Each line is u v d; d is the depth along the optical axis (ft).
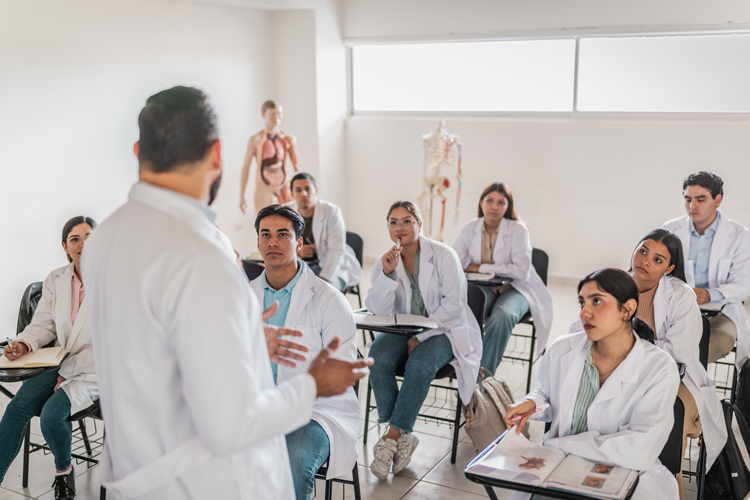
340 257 15.06
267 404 3.87
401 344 10.80
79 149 16.83
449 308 10.62
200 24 20.12
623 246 20.49
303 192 14.98
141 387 3.91
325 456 7.59
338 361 4.48
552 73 20.97
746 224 18.93
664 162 19.53
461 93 22.57
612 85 20.16
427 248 10.85
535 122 20.95
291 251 8.28
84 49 16.70
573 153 20.62
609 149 20.12
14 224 15.43
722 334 11.25
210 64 20.63
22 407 9.21
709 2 18.29
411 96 23.41
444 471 10.25
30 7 15.34
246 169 20.76
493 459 6.19
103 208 17.63
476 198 22.27
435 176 20.58
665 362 6.49
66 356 9.48
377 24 23.04
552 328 17.35
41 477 10.00
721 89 18.95
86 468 10.18
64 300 9.73
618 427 6.61
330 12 22.97
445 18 21.91
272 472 4.56
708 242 12.12
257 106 22.71
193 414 3.76
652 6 18.99
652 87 19.69
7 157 15.15
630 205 20.17
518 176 21.50
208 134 4.02
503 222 13.87
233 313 3.79
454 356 10.48
